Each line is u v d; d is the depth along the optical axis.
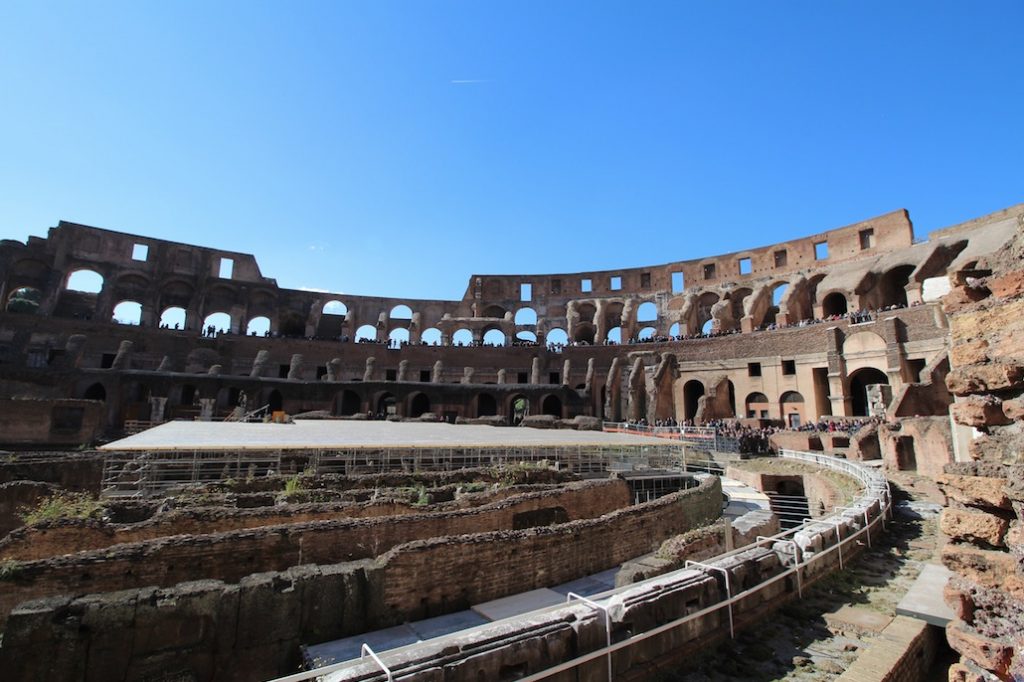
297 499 16.20
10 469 20.00
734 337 58.25
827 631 7.28
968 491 5.08
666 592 6.64
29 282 57.72
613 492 20.16
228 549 10.51
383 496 16.39
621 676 5.90
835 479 25.34
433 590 10.29
